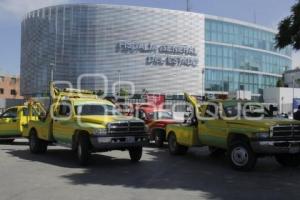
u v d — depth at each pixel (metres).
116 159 15.51
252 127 12.52
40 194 9.48
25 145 21.22
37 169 13.12
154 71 91.94
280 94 86.06
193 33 93.94
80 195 9.38
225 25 97.50
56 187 10.27
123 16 91.38
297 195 9.49
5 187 10.25
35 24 101.50
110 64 91.31
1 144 21.78
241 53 99.25
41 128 16.62
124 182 10.98
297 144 12.55
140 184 10.71
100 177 11.72
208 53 95.44
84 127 13.70
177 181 11.15
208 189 10.12
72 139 14.35
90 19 91.81
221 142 13.88
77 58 92.38
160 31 92.44
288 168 13.49
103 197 9.19
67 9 93.31
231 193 9.68
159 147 20.05
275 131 12.33
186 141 15.80
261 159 15.70
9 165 13.95
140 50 91.75
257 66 102.06
